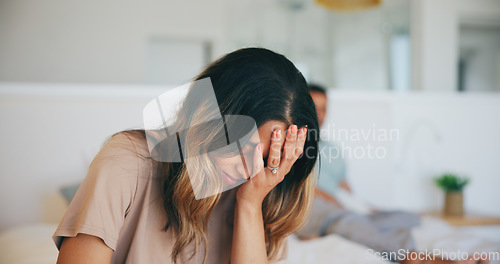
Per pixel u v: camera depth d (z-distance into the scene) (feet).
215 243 2.70
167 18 14.10
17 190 7.00
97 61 13.61
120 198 2.28
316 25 15.57
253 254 2.52
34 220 6.98
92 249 2.14
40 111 7.12
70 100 7.22
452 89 12.82
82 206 2.20
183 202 2.37
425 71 12.67
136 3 13.84
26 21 13.26
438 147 8.64
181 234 2.42
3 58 13.17
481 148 8.96
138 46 13.85
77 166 7.16
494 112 9.02
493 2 12.97
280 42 15.17
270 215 2.80
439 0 12.74
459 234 5.68
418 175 8.46
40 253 4.92
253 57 2.35
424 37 12.69
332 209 5.66
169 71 14.34
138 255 2.40
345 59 15.58
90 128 7.27
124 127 7.36
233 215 2.76
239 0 14.80
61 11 13.42
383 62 14.94
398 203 8.28
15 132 7.04
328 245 4.88
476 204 8.86
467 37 13.46
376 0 9.18
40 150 7.10
